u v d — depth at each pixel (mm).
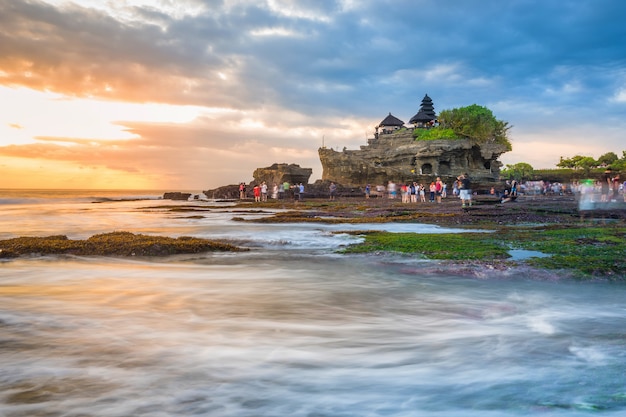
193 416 3547
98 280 8930
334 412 3645
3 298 7414
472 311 6676
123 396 3867
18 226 22266
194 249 12320
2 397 3809
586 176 105812
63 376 4262
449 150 91938
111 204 54188
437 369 4492
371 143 122750
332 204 44562
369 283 8656
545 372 4359
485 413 3578
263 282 8781
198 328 5832
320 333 5656
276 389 4062
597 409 3600
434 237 14562
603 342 5207
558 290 7914
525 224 20078
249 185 89375
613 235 14062
